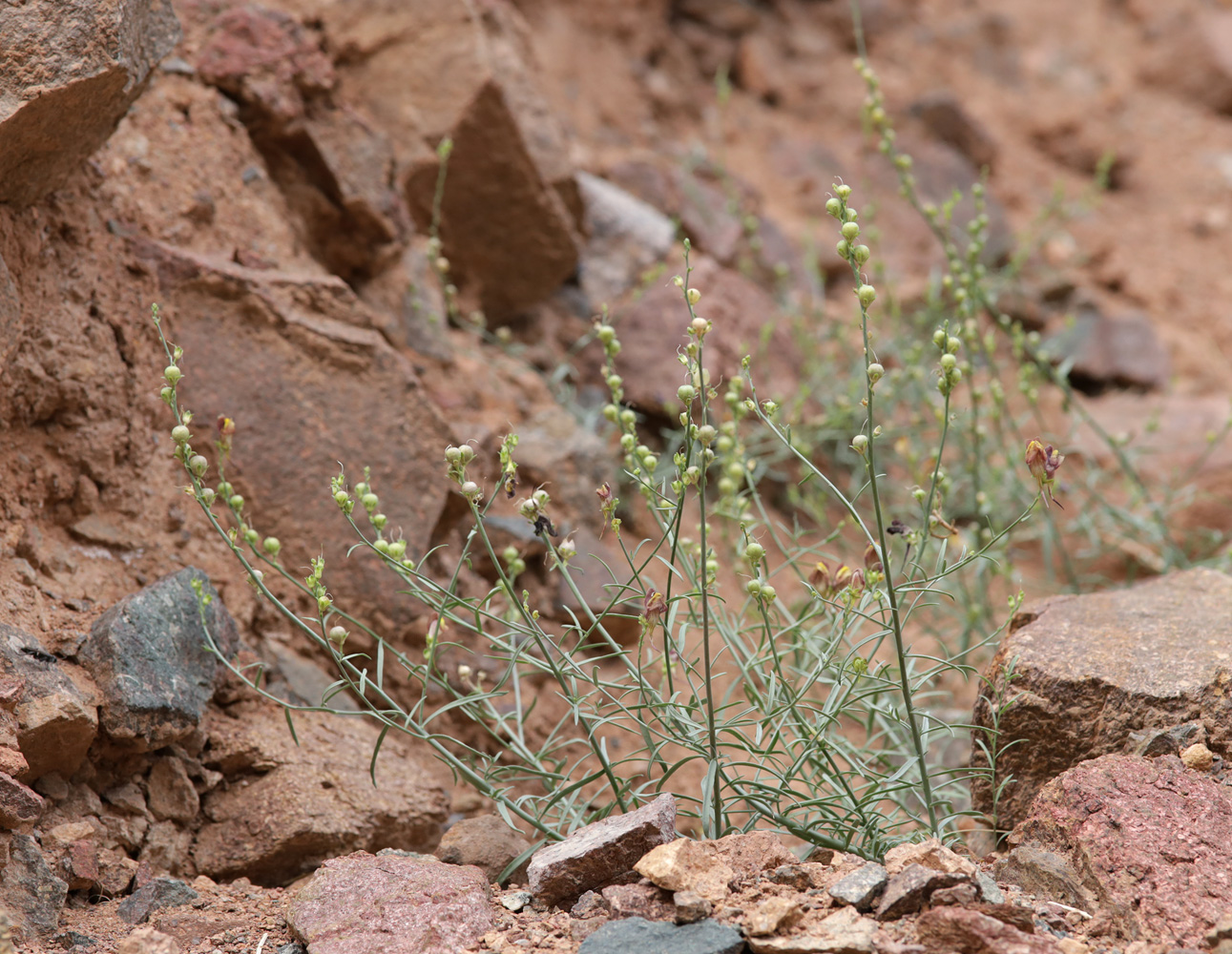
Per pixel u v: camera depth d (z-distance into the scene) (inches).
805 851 107.5
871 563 100.6
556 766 114.9
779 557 194.4
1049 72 367.9
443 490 147.0
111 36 113.3
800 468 208.7
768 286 251.1
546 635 103.2
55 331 121.7
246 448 135.4
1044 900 89.7
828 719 101.7
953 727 102.7
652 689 103.4
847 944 77.1
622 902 83.5
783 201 285.0
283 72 167.6
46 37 110.7
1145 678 105.0
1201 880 84.9
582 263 212.8
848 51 336.8
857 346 224.8
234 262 151.3
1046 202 324.2
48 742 98.3
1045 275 285.0
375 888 91.2
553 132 206.1
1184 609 116.2
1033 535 193.5
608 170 240.2
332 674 134.6
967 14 364.8
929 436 222.1
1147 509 225.6
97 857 99.7
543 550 157.3
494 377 181.2
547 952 82.5
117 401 126.2
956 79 346.9
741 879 86.2
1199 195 346.3
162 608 111.7
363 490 100.3
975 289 167.2
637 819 90.5
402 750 128.5
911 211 290.0
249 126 166.6
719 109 300.5
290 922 89.5
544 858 91.0
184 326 136.3
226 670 118.5
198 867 106.9
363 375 145.4
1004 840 108.0
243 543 132.8
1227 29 379.2
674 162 267.6
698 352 92.6
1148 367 275.0
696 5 312.5
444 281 183.6
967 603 149.2
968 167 307.4
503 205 194.4
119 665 105.2
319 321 146.0
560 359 203.0
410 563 100.0
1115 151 347.6
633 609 156.7
